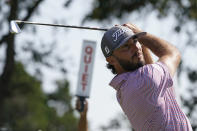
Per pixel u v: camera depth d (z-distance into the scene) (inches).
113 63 519.2
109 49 510.3
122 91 506.3
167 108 491.2
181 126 489.4
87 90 884.0
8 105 3745.1
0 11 1929.1
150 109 491.5
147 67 496.4
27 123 4429.1
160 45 513.0
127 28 512.1
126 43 505.4
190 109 1966.0
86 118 808.3
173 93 500.7
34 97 4434.1
